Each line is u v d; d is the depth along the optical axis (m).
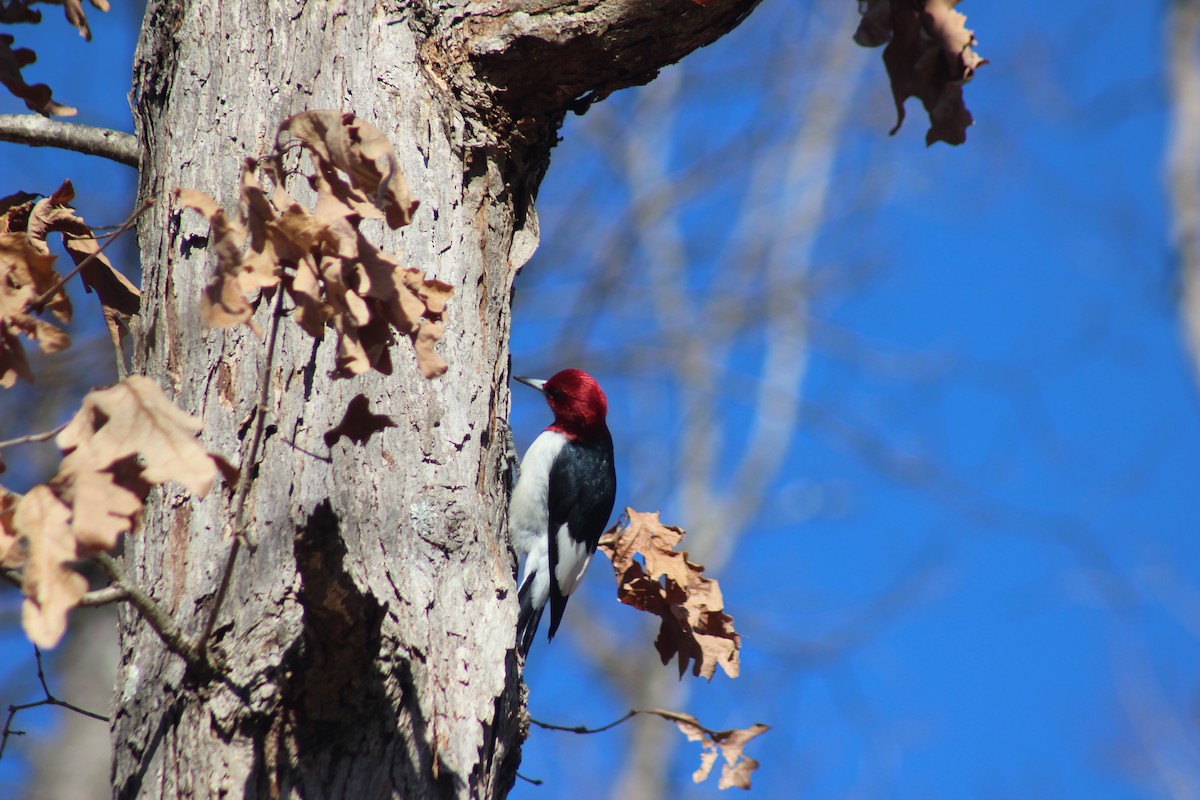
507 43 7.63
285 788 5.78
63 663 16.95
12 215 7.32
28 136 7.92
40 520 4.60
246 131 7.11
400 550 6.40
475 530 6.67
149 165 7.51
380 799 5.86
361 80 7.43
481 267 7.57
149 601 5.54
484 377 7.25
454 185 7.57
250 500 6.33
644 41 7.66
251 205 4.97
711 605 8.65
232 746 5.78
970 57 8.37
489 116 7.80
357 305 5.12
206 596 6.14
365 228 7.29
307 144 5.06
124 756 6.05
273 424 6.49
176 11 7.49
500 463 7.36
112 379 16.81
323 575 6.01
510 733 6.80
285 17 7.39
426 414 6.82
